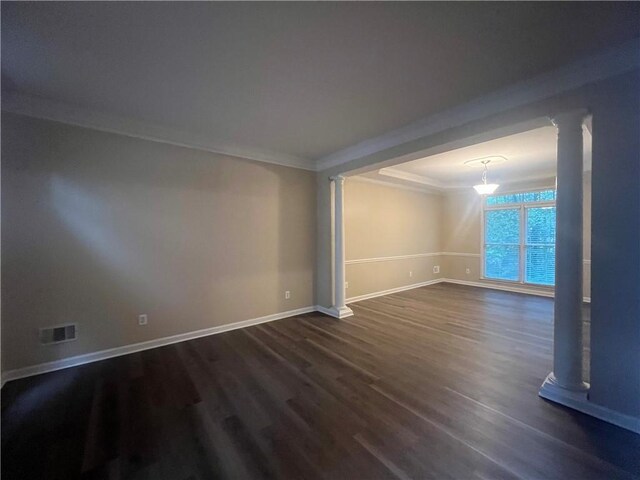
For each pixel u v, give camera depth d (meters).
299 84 2.21
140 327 3.05
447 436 1.74
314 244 4.58
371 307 4.83
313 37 1.68
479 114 2.49
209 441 1.70
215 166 3.56
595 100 1.89
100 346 2.82
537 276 5.79
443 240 7.33
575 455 1.57
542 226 5.72
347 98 2.42
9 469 1.50
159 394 2.21
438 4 1.42
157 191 3.14
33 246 2.50
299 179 4.37
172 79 2.14
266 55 1.85
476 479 1.43
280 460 1.56
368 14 1.49
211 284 3.54
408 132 3.08
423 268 6.81
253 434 1.76
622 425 1.79
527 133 3.22
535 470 1.48
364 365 2.70
